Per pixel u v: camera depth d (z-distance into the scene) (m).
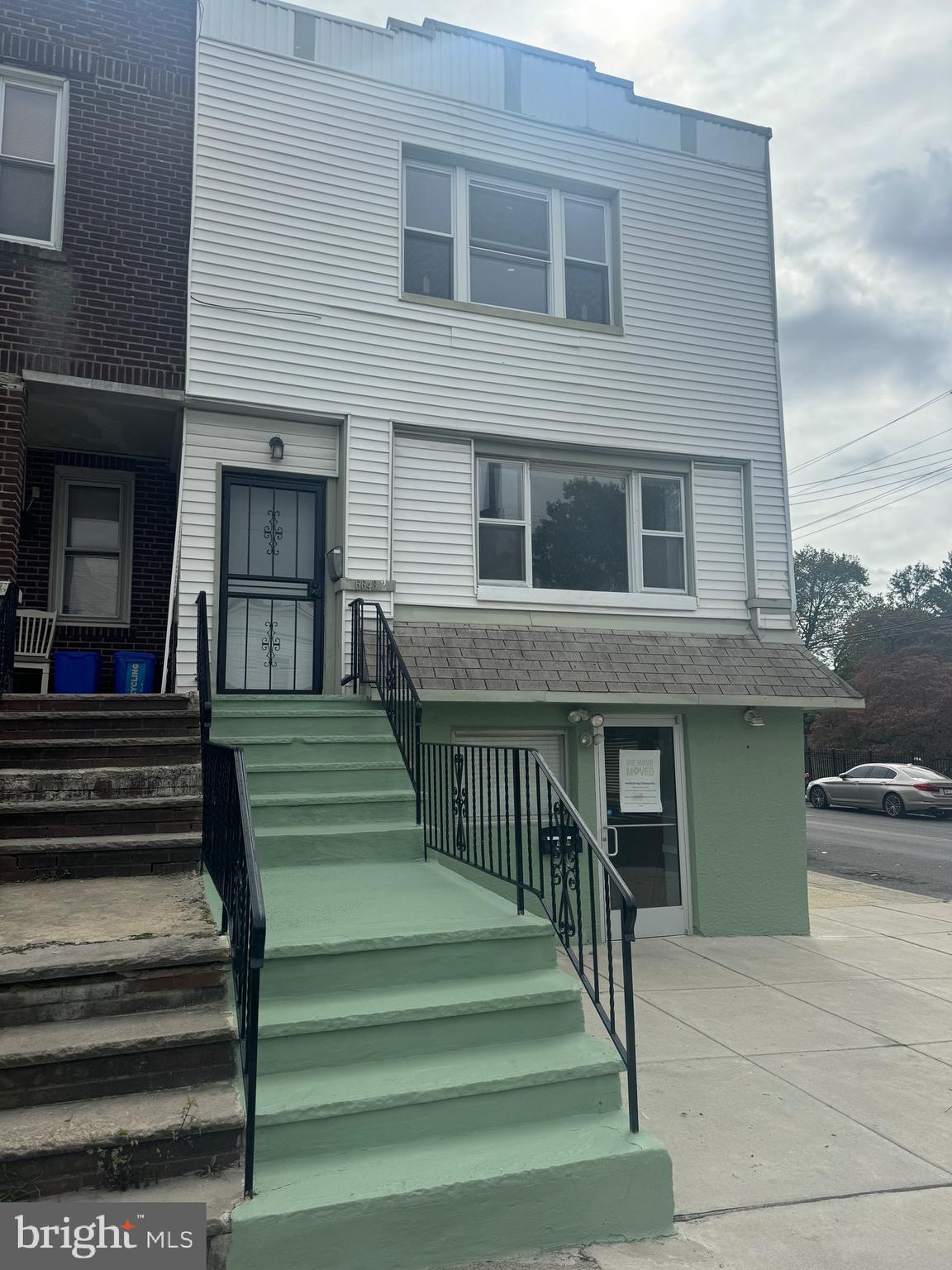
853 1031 5.82
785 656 9.30
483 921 4.24
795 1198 3.68
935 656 34.03
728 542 9.68
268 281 8.12
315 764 6.16
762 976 7.20
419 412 8.52
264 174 8.25
